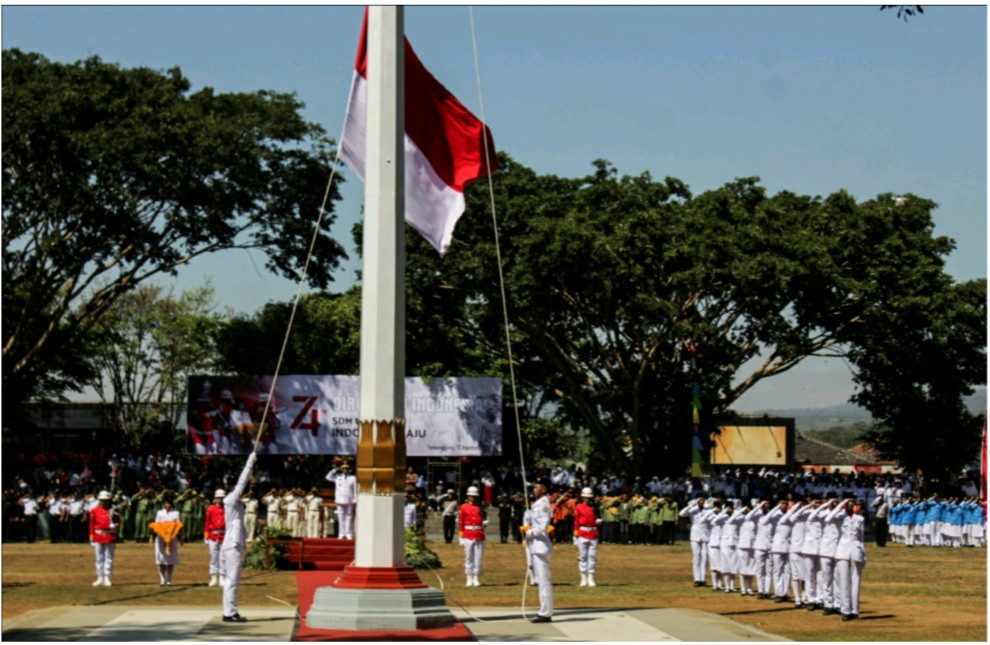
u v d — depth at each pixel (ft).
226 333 213.87
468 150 77.25
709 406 193.57
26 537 152.66
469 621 74.28
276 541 113.50
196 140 162.71
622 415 199.52
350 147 74.69
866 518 183.21
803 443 331.98
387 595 65.05
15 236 167.53
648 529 161.58
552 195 181.37
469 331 199.93
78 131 158.61
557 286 181.98
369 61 69.41
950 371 192.13
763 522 93.56
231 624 71.05
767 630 73.67
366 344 67.87
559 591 98.12
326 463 204.13
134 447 220.02
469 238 179.63
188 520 153.38
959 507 164.96
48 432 216.33
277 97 179.01
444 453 187.52
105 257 175.83
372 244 68.23
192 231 174.81
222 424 186.60
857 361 202.90
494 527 180.96
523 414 248.11
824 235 184.03
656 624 73.05
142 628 69.10
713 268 172.14
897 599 93.50
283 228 179.73
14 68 167.32
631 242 171.73
